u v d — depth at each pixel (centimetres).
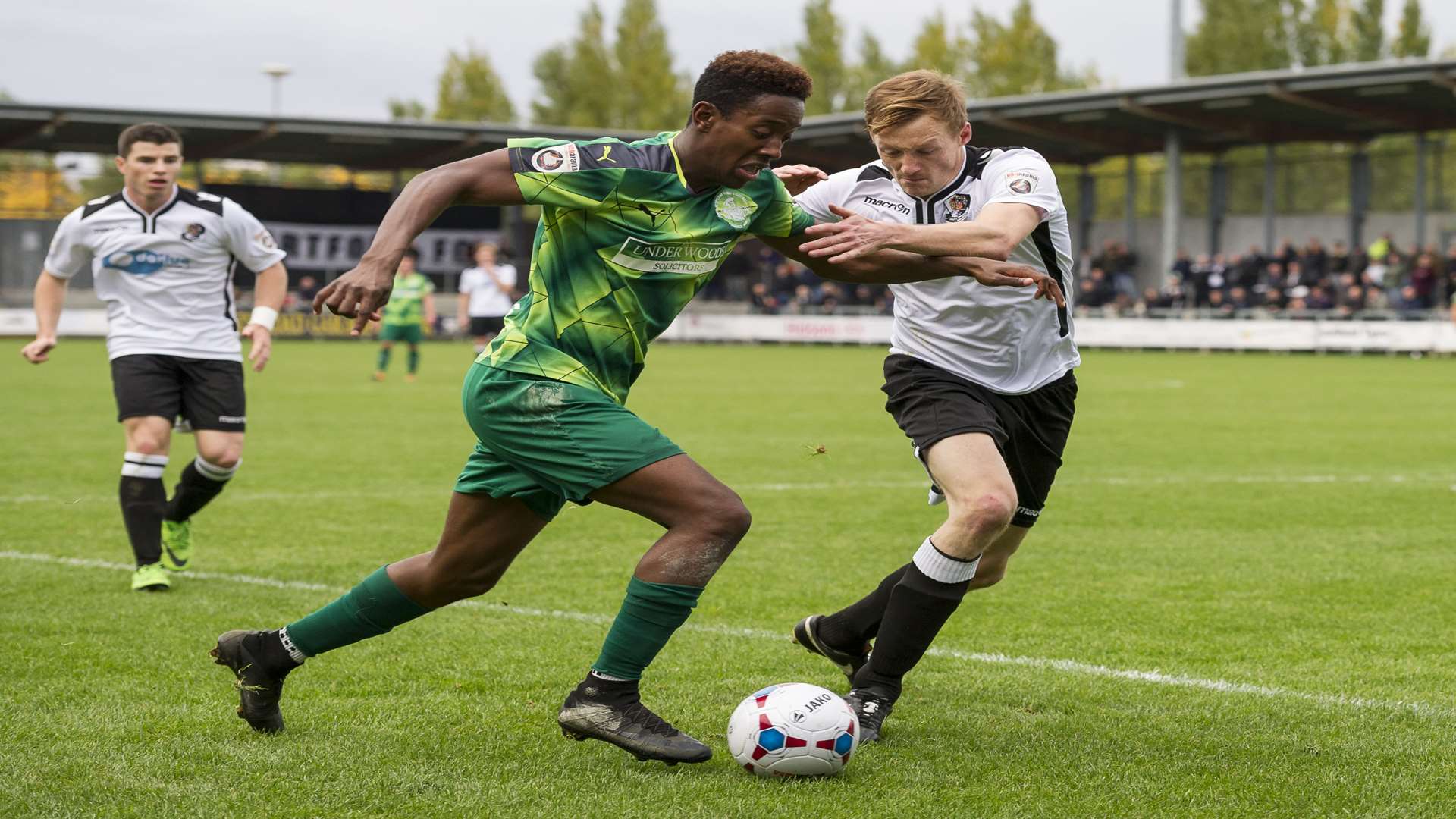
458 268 3600
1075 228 3662
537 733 366
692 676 432
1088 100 2919
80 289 3369
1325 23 4884
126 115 3012
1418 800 317
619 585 580
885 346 3231
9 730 362
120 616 512
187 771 330
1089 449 1139
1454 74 2528
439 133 3272
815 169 415
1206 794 320
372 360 2558
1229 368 2333
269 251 598
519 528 340
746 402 1628
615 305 327
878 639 369
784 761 326
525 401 322
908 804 311
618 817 300
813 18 5341
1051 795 319
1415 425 1348
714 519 319
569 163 314
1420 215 3017
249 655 355
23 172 3525
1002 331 391
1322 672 441
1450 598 560
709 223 328
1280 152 3650
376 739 359
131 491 567
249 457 1050
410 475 952
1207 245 3500
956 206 391
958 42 5288
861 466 1023
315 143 3366
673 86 5353
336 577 598
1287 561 644
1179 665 451
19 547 663
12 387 1767
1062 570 621
